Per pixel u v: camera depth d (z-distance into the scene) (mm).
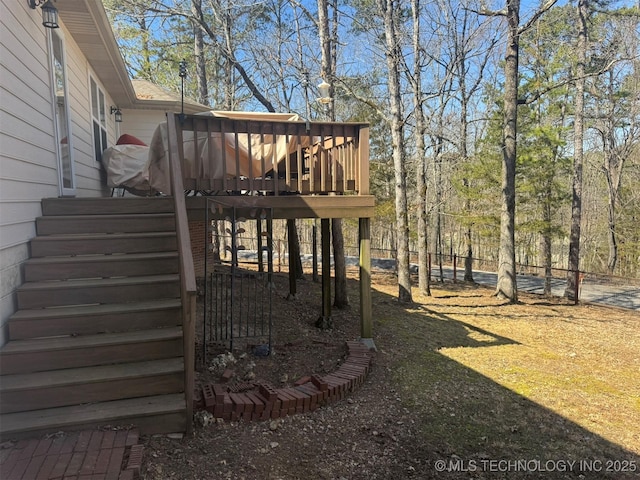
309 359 4938
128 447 2678
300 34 12664
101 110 8188
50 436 2734
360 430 3549
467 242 15422
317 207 5289
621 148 21531
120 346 3295
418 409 4043
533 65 14500
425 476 2984
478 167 13703
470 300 11102
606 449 3504
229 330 5633
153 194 7227
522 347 6551
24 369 3113
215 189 4871
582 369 5594
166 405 3016
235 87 16578
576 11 13516
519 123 13062
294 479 2773
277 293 8922
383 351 5734
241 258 17312
